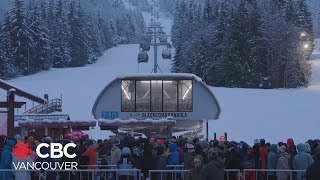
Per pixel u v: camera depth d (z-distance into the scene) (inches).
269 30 4443.9
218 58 4399.6
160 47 7401.6
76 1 6943.9
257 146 726.5
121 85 1588.3
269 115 2551.7
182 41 5733.3
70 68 5644.7
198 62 4579.2
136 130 1528.1
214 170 500.4
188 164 672.4
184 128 1643.7
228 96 3043.8
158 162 708.7
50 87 3526.1
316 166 463.8
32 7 6555.1
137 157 709.3
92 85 3659.0
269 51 4414.4
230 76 4249.5
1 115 1142.3
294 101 2891.2
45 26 5526.6
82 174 751.1
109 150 858.1
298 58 4362.7
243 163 705.6
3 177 660.1
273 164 699.4
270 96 3048.7
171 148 730.8
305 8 5472.4
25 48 5088.6
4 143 726.5
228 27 4439.0
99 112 1583.4
